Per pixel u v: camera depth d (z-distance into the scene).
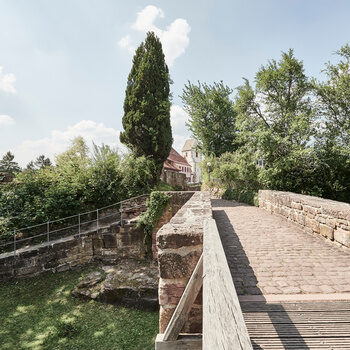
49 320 6.30
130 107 14.30
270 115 16.36
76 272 8.73
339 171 12.65
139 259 9.45
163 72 14.90
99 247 9.49
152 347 5.27
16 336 5.66
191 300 2.27
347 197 12.50
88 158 12.12
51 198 9.92
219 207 11.54
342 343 1.69
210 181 22.11
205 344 0.89
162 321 2.38
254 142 12.43
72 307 6.89
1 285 7.89
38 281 8.16
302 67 15.67
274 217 8.01
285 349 1.63
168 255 2.38
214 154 23.42
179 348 2.20
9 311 6.64
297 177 12.29
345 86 14.16
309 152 11.46
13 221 9.23
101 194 11.14
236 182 16.41
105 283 7.57
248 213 9.12
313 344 1.68
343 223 4.20
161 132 14.16
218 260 1.65
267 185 12.66
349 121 13.72
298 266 3.40
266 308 2.20
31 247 8.80
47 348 5.27
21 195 9.94
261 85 16.33
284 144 11.88
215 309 1.11
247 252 4.08
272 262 3.58
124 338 5.60
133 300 6.98
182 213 3.76
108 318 6.45
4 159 48.03
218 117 24.20
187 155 57.62
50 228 9.94
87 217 10.88
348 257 3.79
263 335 1.79
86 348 5.25
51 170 12.05
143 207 11.51
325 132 14.23
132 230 9.58
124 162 12.43
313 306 2.22
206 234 2.27
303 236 5.25
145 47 14.84
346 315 2.05
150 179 13.38
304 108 15.84
